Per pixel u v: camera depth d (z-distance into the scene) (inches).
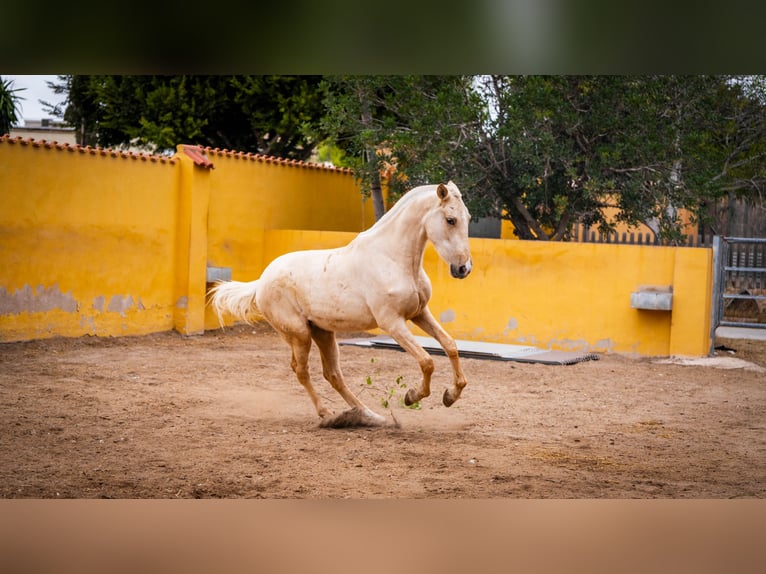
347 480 240.2
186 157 578.9
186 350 515.5
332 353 323.9
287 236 646.5
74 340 508.7
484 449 283.1
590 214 639.8
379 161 646.5
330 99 649.6
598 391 408.2
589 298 535.2
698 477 253.3
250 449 278.2
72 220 509.0
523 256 553.3
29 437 290.5
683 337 507.8
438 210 292.7
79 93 929.5
